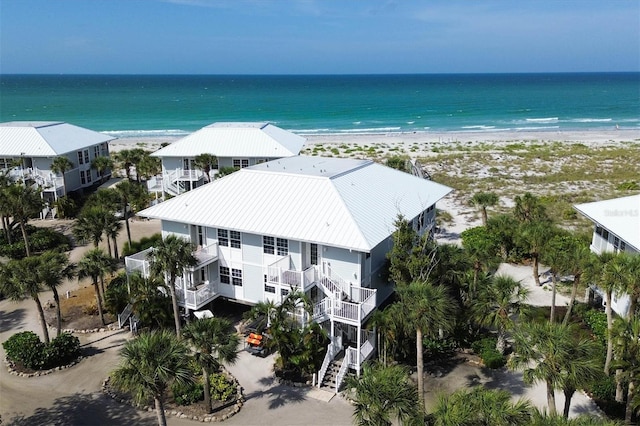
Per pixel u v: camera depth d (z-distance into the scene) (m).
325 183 29.50
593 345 19.45
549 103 196.75
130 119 150.38
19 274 25.86
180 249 25.59
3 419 22.83
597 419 17.61
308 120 147.38
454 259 26.53
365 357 25.86
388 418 16.75
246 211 28.95
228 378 25.52
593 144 98.19
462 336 27.80
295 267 28.16
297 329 25.44
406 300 21.00
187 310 29.56
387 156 85.19
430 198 33.09
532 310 28.97
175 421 22.58
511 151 89.81
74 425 22.31
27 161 53.81
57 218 52.28
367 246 25.03
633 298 22.83
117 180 64.12
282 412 23.14
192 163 54.88
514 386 24.84
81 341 29.48
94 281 30.58
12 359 26.92
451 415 16.05
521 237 35.12
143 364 17.94
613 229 28.20
